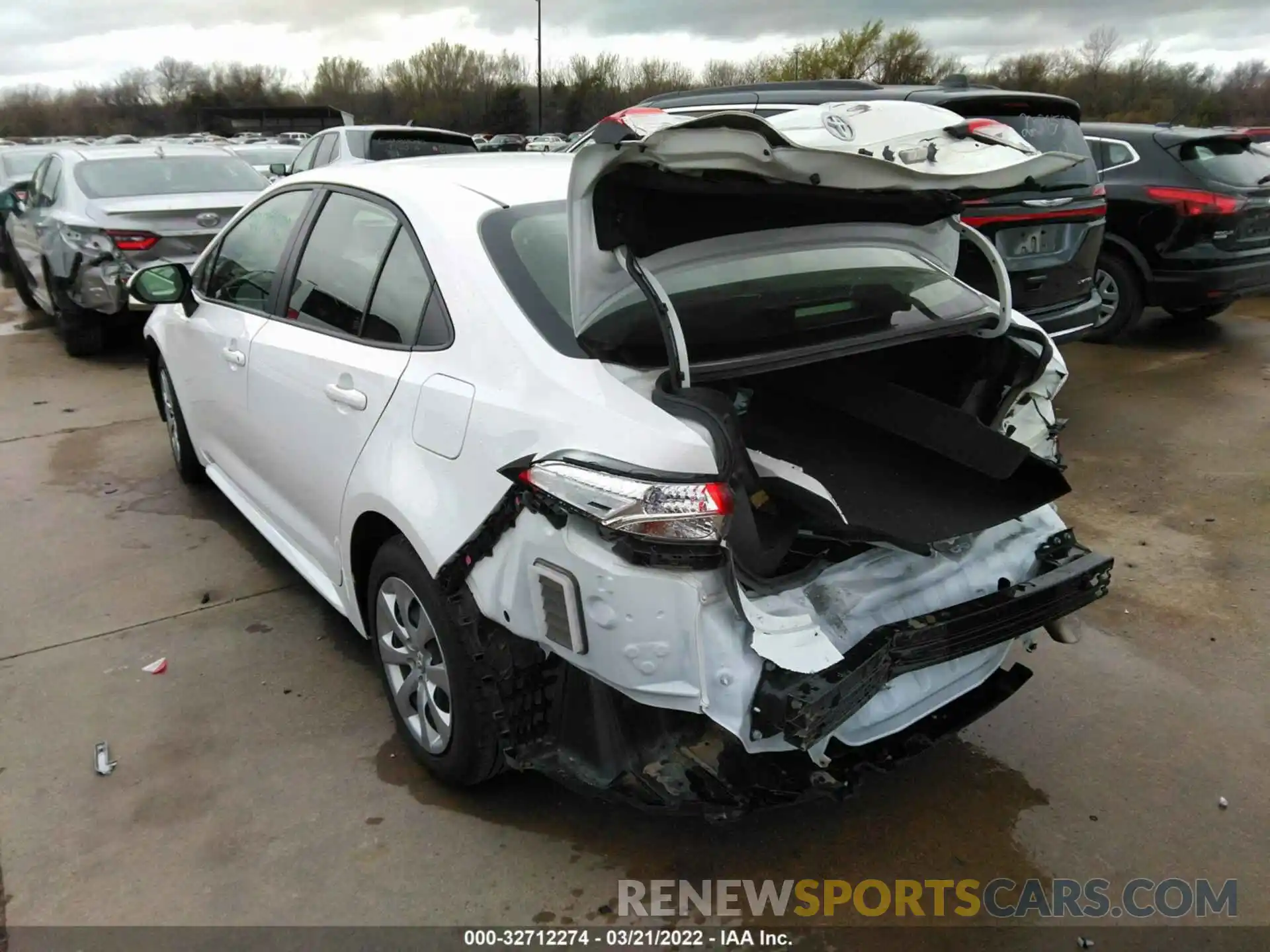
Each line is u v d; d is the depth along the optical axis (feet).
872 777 9.25
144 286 12.84
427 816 8.69
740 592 6.46
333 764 9.39
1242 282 23.81
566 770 7.55
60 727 9.95
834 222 8.41
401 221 9.24
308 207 11.05
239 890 7.88
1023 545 8.56
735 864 8.21
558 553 6.86
